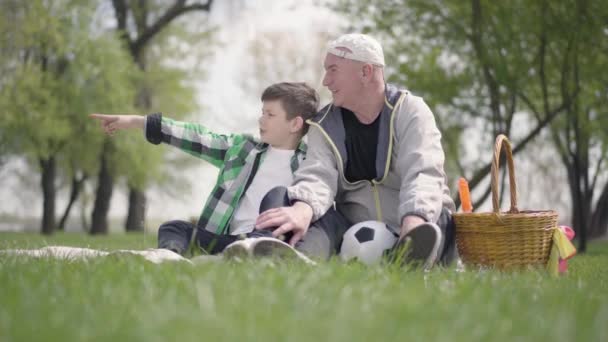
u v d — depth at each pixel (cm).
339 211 427
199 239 405
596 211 2042
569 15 1175
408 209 369
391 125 403
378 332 144
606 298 234
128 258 287
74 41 2080
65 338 140
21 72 2006
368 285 212
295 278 221
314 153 411
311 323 152
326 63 411
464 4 1355
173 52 2506
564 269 396
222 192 421
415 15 1412
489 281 250
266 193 405
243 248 311
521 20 1225
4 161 2191
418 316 166
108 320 158
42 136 2066
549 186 1980
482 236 378
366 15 1443
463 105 1516
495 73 1245
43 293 199
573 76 1297
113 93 2147
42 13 2022
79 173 2631
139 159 2288
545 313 186
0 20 1995
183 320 149
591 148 1648
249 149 434
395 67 1486
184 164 2625
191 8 2239
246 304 174
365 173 413
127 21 2369
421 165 388
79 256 339
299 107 431
